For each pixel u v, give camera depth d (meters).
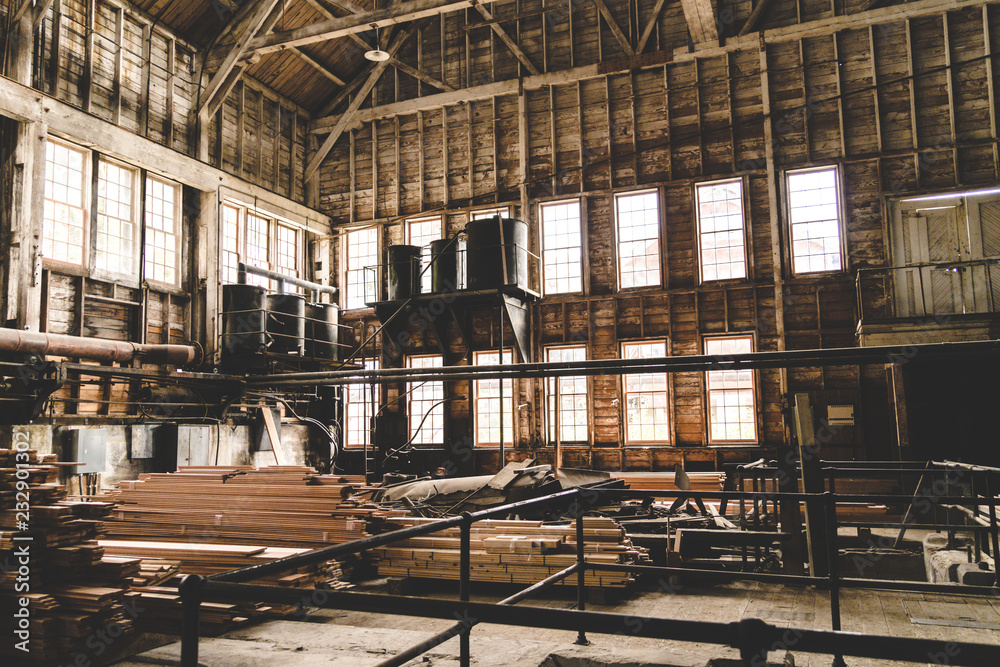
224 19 14.23
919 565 7.49
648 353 14.24
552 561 6.08
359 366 15.97
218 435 12.56
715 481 11.94
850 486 11.10
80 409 10.77
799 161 13.52
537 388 14.70
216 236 13.82
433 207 16.17
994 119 12.45
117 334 11.96
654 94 14.59
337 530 6.30
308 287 15.91
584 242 14.76
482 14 15.95
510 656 3.76
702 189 14.19
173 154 12.97
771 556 7.48
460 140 16.06
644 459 13.89
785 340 13.23
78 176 11.43
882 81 13.22
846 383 12.73
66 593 4.21
